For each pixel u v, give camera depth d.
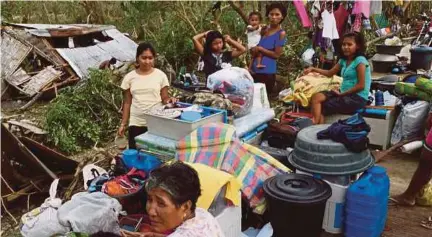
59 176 4.59
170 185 1.63
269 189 2.96
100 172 3.57
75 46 9.88
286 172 3.29
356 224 3.03
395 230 3.30
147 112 3.60
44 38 8.86
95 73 7.07
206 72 5.20
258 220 3.25
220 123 3.38
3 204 4.11
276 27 5.79
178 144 3.22
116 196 2.78
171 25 9.88
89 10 12.03
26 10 12.76
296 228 2.89
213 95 3.79
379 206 2.97
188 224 1.71
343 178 3.10
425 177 3.47
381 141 4.85
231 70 4.11
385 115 4.75
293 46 8.75
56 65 8.64
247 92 4.03
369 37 8.97
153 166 3.20
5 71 8.50
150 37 10.63
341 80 4.88
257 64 5.86
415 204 3.67
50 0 12.61
